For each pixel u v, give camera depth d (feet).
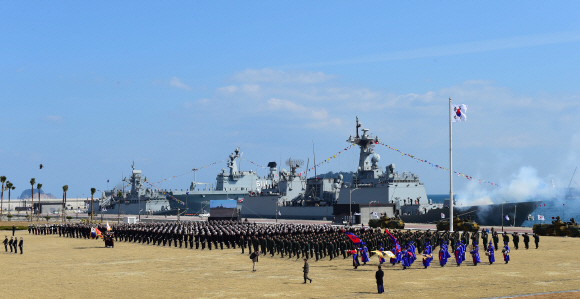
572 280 107.04
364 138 379.35
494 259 143.13
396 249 150.00
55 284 119.03
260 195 458.09
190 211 522.47
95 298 100.58
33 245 241.76
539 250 172.24
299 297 96.17
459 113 240.53
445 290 98.78
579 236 223.51
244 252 190.90
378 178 361.51
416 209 341.41
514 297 88.12
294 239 173.37
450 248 184.34
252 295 99.40
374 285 108.06
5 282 123.24
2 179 523.29
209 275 129.80
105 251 205.16
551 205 651.25
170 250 205.77
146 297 100.37
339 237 172.35
